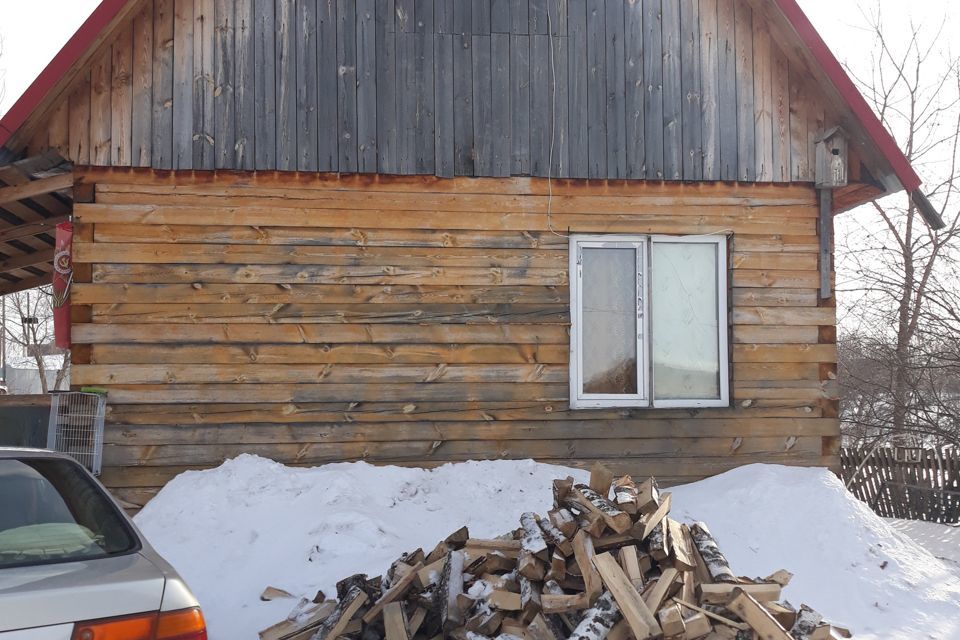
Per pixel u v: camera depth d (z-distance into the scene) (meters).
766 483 7.97
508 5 8.74
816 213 8.99
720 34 8.96
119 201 8.12
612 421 8.57
